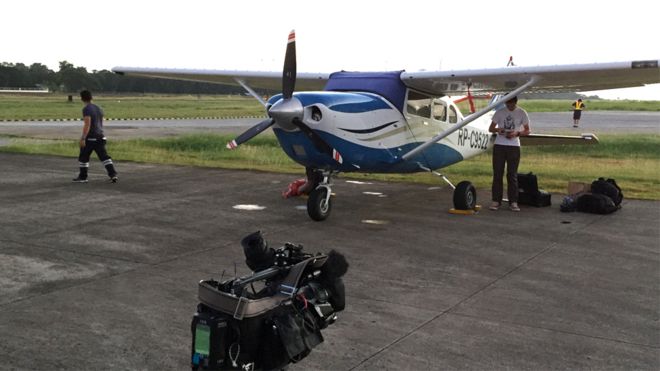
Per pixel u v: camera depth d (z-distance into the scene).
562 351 4.05
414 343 4.13
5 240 6.80
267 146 18.53
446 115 10.26
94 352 3.88
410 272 5.89
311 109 7.89
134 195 9.99
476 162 15.92
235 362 2.79
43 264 5.88
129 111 46.12
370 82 9.12
